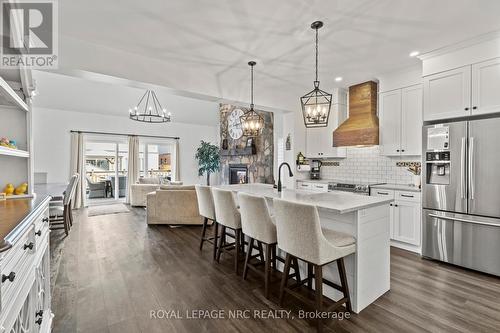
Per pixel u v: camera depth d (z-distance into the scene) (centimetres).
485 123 279
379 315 204
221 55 331
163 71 347
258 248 291
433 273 283
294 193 302
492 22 251
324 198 254
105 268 294
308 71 388
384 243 239
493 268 272
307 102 264
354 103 456
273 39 290
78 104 677
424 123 338
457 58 305
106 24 257
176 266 302
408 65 366
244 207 255
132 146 789
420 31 270
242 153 721
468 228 290
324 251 185
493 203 273
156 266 301
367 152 468
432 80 328
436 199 317
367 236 220
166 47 307
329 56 336
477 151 284
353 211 213
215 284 258
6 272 94
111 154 785
